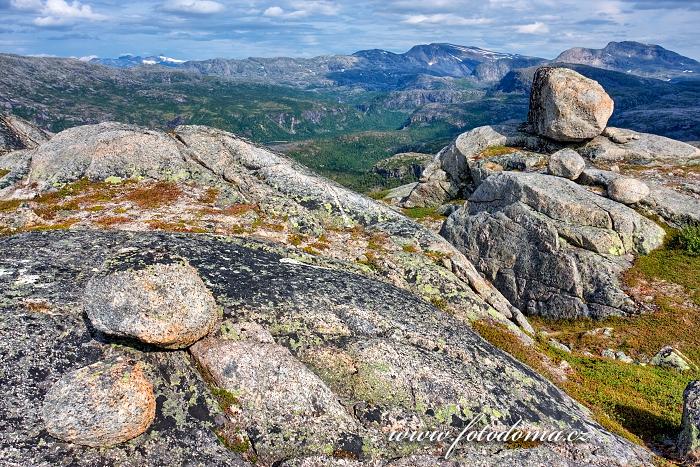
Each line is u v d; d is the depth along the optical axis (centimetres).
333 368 1327
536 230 3262
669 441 1645
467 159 5056
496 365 1534
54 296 1298
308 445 1136
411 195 5444
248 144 3412
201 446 1072
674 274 3059
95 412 975
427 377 1359
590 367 2244
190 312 1193
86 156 3170
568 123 4628
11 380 1069
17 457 947
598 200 3350
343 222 2809
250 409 1161
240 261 1661
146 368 1166
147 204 2795
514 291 3316
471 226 3572
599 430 1452
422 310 1694
